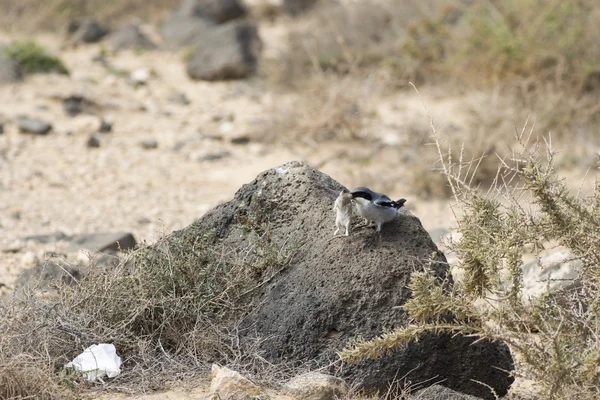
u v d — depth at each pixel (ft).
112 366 40.16
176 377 40.24
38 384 37.29
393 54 116.06
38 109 103.50
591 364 33.68
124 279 44.57
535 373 35.37
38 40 135.03
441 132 92.12
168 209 78.33
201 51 122.72
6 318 41.37
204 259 45.01
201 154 93.71
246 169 90.27
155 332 42.88
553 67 98.12
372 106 104.53
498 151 84.17
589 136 90.22
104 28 139.44
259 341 41.52
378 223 41.96
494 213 39.96
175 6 155.53
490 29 104.99
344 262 42.06
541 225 39.24
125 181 85.35
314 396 38.11
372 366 39.81
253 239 46.03
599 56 98.27
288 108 105.19
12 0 143.02
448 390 38.50
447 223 74.38
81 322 42.34
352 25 121.60
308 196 46.29
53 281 46.88
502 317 35.60
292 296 42.42
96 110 105.91
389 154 92.73
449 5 116.57
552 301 39.65
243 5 148.77
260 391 37.83
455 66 106.22
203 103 112.57
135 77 119.96
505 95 98.89
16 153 90.94
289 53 120.16
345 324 40.81
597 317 37.11
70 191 82.02
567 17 102.12
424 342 39.93
